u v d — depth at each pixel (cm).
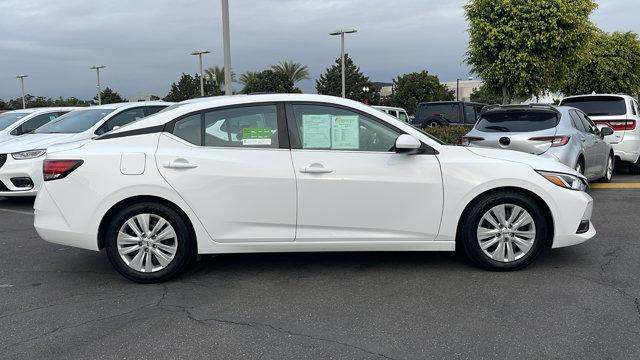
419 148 488
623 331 371
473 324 387
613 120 1061
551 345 353
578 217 493
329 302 435
